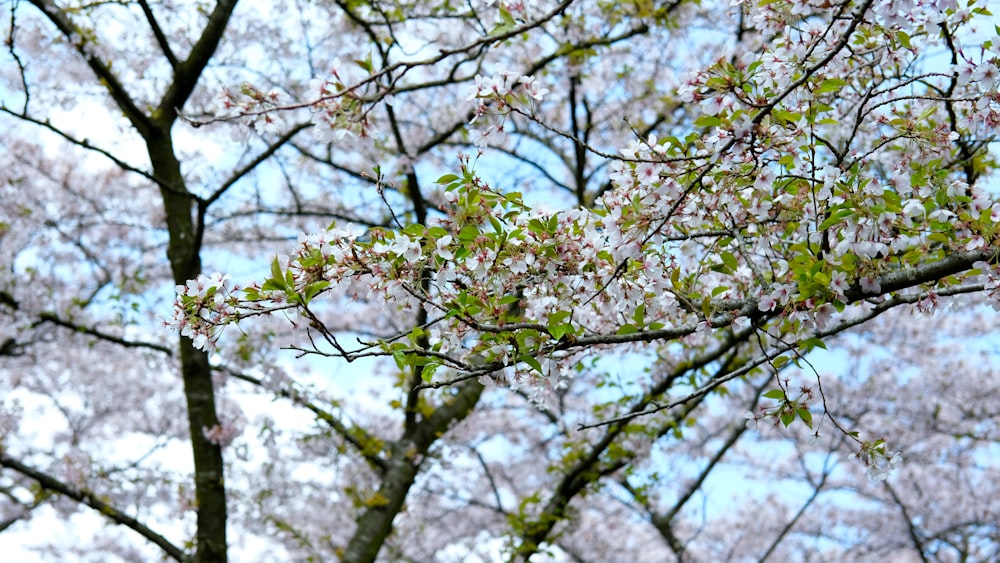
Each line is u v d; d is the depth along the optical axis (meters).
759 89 2.41
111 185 9.05
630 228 2.39
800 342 2.40
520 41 7.23
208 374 6.40
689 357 6.14
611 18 7.10
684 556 10.33
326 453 8.69
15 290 7.54
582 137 8.12
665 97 7.64
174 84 6.51
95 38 6.28
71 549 10.05
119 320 7.31
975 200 2.41
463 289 2.42
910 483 10.23
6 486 8.31
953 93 3.12
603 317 3.23
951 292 2.46
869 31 2.53
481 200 2.40
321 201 8.80
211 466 6.13
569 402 9.24
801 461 10.59
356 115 2.28
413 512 9.59
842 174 2.44
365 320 9.28
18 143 8.68
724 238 2.78
